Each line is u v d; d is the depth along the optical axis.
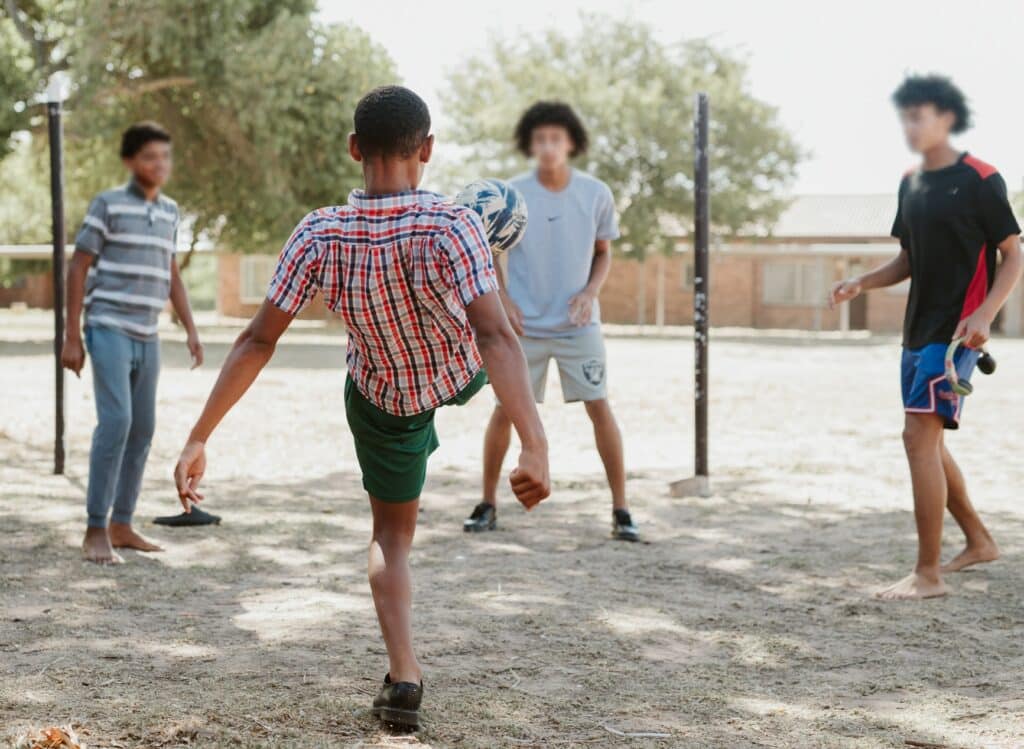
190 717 3.07
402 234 2.75
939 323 4.59
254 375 2.87
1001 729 3.11
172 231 5.38
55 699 3.22
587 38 36.00
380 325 2.82
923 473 4.66
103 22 23.69
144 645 3.82
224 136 27.09
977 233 4.52
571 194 5.93
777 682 3.55
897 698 3.39
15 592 4.55
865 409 12.98
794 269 39.41
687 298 40.34
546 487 2.56
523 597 4.59
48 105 7.60
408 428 3.03
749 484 7.68
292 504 6.82
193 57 24.72
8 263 35.94
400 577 3.13
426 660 3.70
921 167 4.72
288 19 25.75
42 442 9.44
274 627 4.08
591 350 5.87
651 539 5.87
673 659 3.78
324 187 26.77
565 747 2.95
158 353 5.41
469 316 2.70
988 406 13.29
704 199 7.16
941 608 4.46
